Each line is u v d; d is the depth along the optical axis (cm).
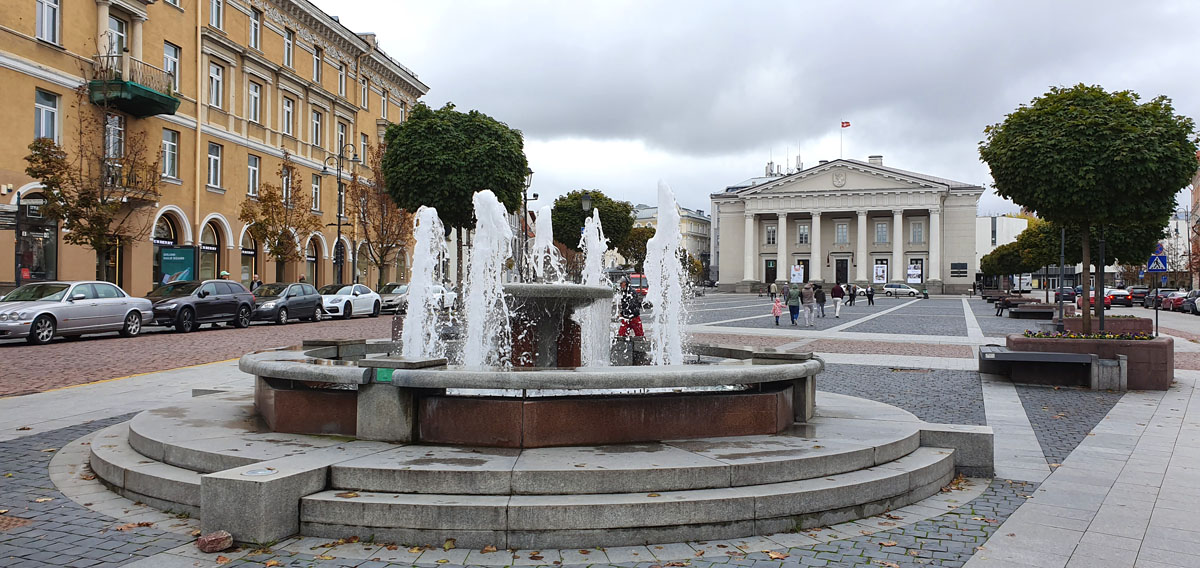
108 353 1588
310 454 523
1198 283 6350
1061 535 493
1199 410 978
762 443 579
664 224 1188
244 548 449
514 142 3269
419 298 1146
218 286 2434
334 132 4362
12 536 470
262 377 661
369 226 4562
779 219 8581
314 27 4094
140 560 431
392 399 567
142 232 2580
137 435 605
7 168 2327
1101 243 1584
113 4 2688
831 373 1329
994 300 5450
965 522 518
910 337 2180
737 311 4003
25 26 2386
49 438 754
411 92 5406
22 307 1755
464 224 3297
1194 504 562
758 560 444
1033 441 786
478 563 431
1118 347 1177
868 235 8594
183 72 3047
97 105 2567
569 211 7400
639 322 1430
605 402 567
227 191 3338
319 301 2998
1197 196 7119
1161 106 1194
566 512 456
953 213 8300
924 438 649
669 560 441
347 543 459
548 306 871
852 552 459
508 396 592
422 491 479
